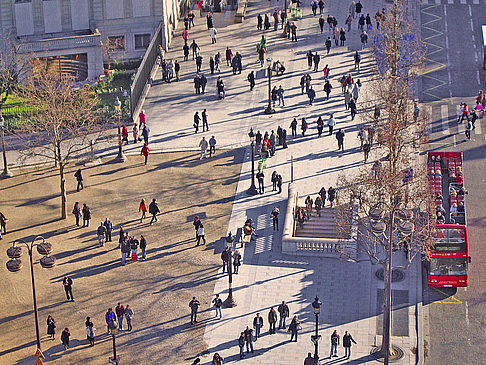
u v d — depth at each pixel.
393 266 178.50
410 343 161.75
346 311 169.00
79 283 177.12
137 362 159.50
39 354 153.12
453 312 168.00
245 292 173.88
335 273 177.88
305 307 170.00
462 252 171.25
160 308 170.75
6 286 176.50
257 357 159.38
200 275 178.62
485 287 173.25
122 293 174.62
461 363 157.38
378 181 165.88
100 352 161.75
